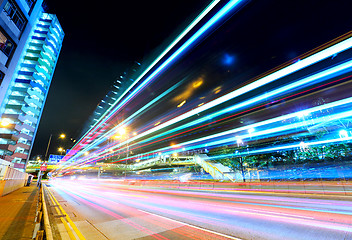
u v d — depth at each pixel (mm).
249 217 8203
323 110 34156
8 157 47062
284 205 11664
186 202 13367
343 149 22375
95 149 183875
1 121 46812
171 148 82250
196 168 46312
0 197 15281
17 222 7094
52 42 65062
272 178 27016
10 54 32156
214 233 5945
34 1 37312
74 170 109125
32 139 58781
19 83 53906
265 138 35656
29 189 26062
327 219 7648
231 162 33281
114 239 5508
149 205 11984
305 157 26109
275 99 51156
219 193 20375
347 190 15430
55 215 8914
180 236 5691
